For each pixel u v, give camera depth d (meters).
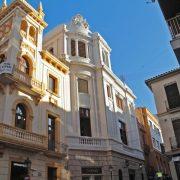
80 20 31.20
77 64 27.39
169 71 25.53
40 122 20.72
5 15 23.09
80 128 24.94
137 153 31.11
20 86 19.39
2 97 18.47
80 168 22.41
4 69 18.25
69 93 25.52
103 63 29.84
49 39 29.84
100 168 23.64
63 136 22.70
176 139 23.22
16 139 17.20
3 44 21.56
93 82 27.97
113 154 24.70
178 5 16.83
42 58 23.58
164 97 25.33
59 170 20.83
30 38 22.91
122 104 32.38
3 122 17.41
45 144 19.44
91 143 24.22
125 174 25.91
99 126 26.05
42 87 21.30
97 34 31.19
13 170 17.30
